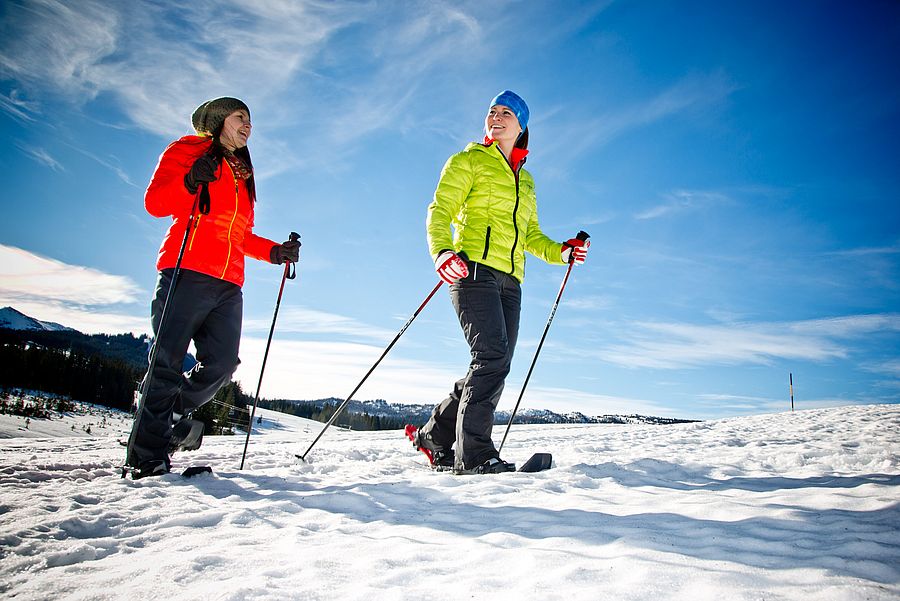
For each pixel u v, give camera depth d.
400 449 4.43
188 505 1.86
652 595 0.98
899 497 1.70
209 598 1.02
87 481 2.38
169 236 2.73
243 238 2.88
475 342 2.90
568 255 3.35
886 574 1.04
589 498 1.98
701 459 3.45
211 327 2.76
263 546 1.42
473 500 2.03
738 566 1.11
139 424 2.46
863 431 5.61
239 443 5.97
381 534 1.55
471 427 2.83
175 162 2.71
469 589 1.06
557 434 8.02
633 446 4.80
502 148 3.19
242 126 2.89
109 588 1.10
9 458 3.20
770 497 1.84
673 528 1.47
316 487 2.37
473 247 2.95
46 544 1.38
